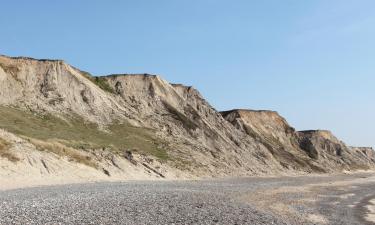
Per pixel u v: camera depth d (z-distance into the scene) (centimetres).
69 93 9881
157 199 3631
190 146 10462
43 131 7500
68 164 6166
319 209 4794
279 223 3078
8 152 5369
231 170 10494
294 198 5891
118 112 10444
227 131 13138
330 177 13650
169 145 9844
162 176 7794
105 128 9281
